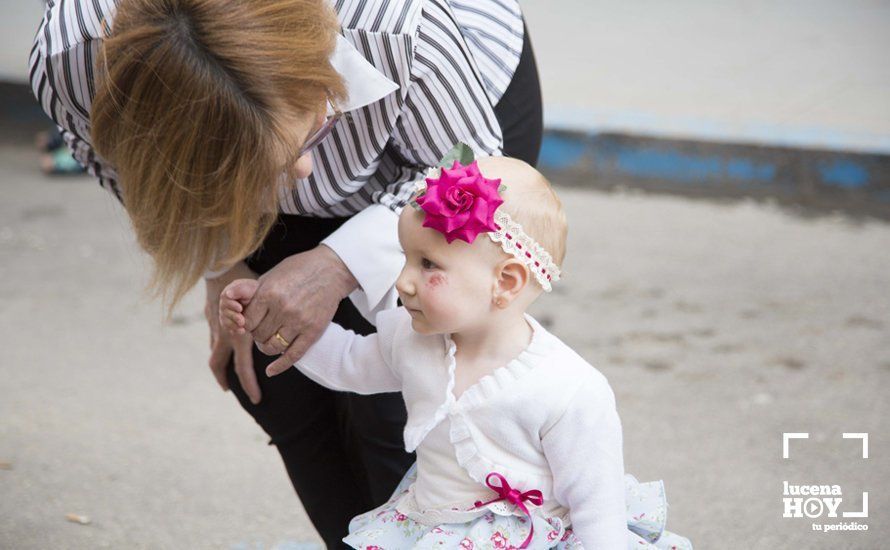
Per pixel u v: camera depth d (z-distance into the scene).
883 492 3.10
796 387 3.75
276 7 1.65
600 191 6.06
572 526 1.79
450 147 1.99
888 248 5.14
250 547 2.86
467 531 1.81
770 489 3.13
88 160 2.17
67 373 3.87
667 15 9.53
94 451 3.34
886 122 6.23
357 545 1.85
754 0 10.17
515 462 1.79
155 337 4.20
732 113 6.48
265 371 2.20
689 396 3.69
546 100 6.79
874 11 9.50
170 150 1.64
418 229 1.75
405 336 1.90
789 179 5.91
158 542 2.87
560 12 9.70
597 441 1.76
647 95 6.93
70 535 2.89
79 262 4.94
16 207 5.68
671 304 4.48
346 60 1.85
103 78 1.66
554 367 1.77
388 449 2.22
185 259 1.75
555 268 1.80
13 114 7.07
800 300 4.51
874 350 4.03
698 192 6.02
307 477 2.38
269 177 1.66
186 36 1.60
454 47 1.94
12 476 3.18
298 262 1.97
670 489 3.12
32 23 8.90
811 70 7.55
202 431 3.49
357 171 2.01
